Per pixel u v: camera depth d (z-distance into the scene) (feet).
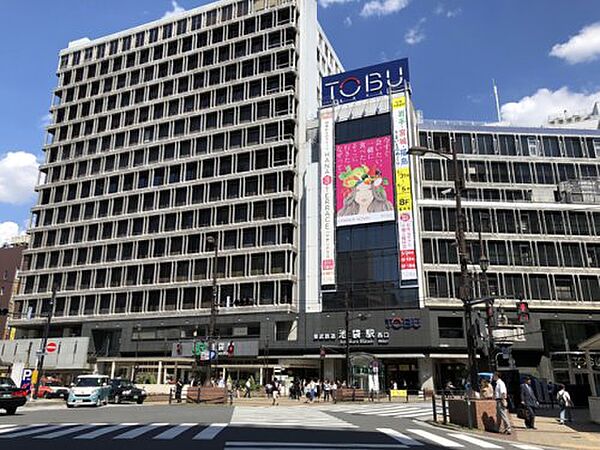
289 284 172.45
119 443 33.24
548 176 189.88
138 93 225.56
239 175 190.39
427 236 164.66
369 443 35.94
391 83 178.60
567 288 162.30
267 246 176.86
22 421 50.42
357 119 178.09
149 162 210.79
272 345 165.07
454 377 161.27
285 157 189.06
